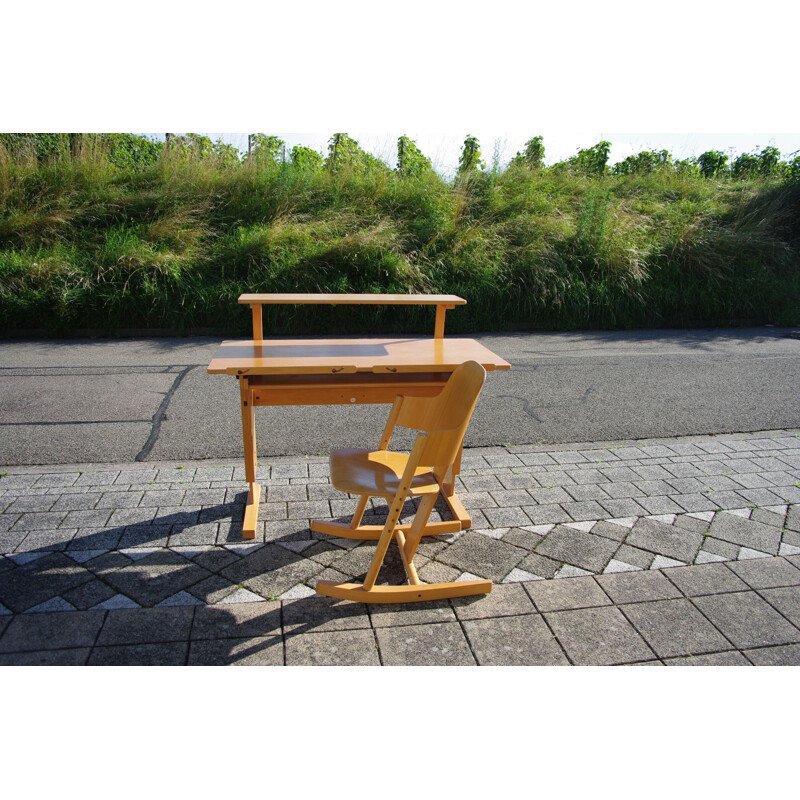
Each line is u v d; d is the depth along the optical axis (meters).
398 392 3.65
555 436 5.25
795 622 2.88
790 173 14.60
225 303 9.49
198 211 11.30
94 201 11.34
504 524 3.70
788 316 11.30
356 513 3.49
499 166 13.74
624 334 10.22
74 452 4.69
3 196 10.88
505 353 8.54
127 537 3.44
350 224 11.43
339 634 2.75
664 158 16.53
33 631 2.70
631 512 3.86
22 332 9.06
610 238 11.52
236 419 5.50
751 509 3.92
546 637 2.75
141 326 9.38
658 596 3.04
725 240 12.23
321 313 9.75
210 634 2.72
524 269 10.73
